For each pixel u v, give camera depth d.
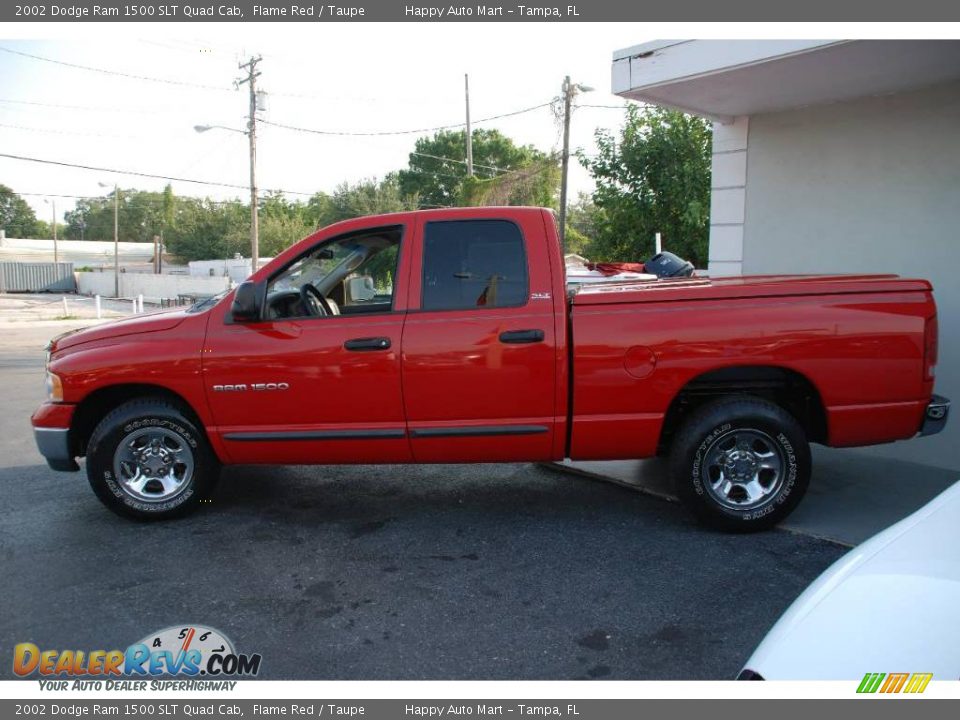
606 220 18.95
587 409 4.46
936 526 2.30
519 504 5.26
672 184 17.19
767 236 7.22
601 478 5.74
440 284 4.59
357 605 3.78
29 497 5.57
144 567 4.26
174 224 74.44
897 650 1.91
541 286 4.50
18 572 4.21
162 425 4.81
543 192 31.53
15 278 52.91
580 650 3.31
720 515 4.51
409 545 4.55
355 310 4.71
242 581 4.07
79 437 5.04
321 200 62.38
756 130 7.20
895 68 5.56
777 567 4.12
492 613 3.67
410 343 4.50
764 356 4.37
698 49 5.83
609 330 4.41
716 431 4.44
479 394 4.52
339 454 4.72
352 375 4.55
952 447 5.92
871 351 4.38
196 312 4.86
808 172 6.85
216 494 5.56
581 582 3.99
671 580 3.99
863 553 2.31
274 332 4.62
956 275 5.97
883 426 4.45
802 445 4.45
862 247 6.54
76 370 4.72
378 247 4.73
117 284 47.84
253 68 26.50
